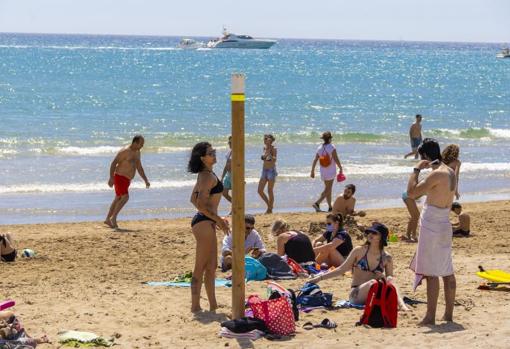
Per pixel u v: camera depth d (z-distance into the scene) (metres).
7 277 16.48
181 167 36.19
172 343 11.30
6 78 102.94
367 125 60.12
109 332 11.91
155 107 68.00
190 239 21.31
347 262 13.70
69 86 90.00
